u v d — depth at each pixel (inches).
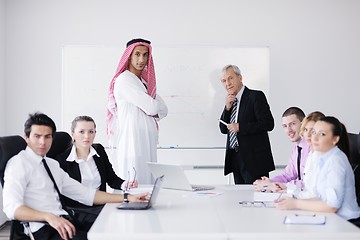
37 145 108.0
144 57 153.7
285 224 86.5
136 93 149.5
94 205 126.3
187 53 214.8
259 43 216.8
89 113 213.8
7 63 213.9
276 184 131.1
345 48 217.6
